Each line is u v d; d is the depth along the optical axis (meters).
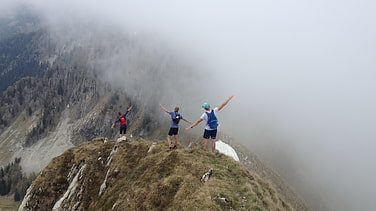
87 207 31.33
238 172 20.55
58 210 34.69
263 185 21.16
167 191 18.38
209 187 17.28
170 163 22.17
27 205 38.53
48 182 40.66
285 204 21.14
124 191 22.94
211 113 21.78
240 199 16.58
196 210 15.02
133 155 31.97
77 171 40.81
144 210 17.88
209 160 22.09
